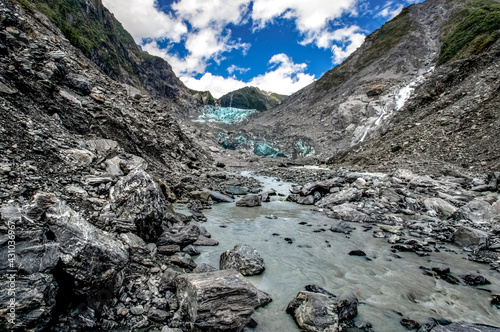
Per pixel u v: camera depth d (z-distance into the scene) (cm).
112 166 1108
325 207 1762
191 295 561
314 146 6950
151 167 1897
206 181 2303
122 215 828
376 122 5906
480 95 3328
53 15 7444
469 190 1912
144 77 17938
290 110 11788
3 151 798
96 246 564
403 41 10062
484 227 1316
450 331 559
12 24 1992
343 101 8688
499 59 3997
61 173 884
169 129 3278
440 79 4797
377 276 841
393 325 607
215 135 9600
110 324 525
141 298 605
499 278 838
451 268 902
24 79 1506
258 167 4400
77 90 2081
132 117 2455
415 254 1023
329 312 598
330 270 877
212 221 1369
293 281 802
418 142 3347
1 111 960
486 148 2592
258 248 1042
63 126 1474
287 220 1454
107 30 14925
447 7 10831
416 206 1670
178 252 871
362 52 11850
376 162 3531
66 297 527
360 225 1388
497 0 9231
